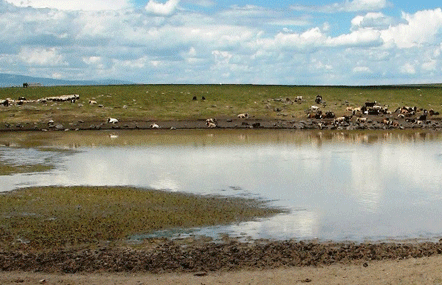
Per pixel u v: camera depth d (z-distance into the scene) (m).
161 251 20.41
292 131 73.38
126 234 22.72
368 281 16.45
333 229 23.69
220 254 19.89
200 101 98.12
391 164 43.34
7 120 77.88
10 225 23.89
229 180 35.88
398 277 16.64
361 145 57.22
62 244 21.41
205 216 25.78
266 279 17.12
